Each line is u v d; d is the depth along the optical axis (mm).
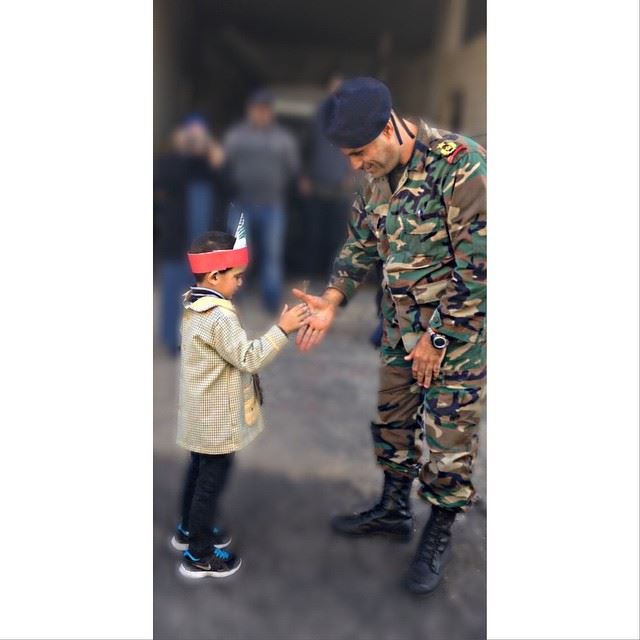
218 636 1696
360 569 1770
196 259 1549
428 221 1522
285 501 1804
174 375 1712
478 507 1864
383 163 1511
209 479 1653
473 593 1719
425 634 1688
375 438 1769
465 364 1575
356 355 1755
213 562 1731
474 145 1504
